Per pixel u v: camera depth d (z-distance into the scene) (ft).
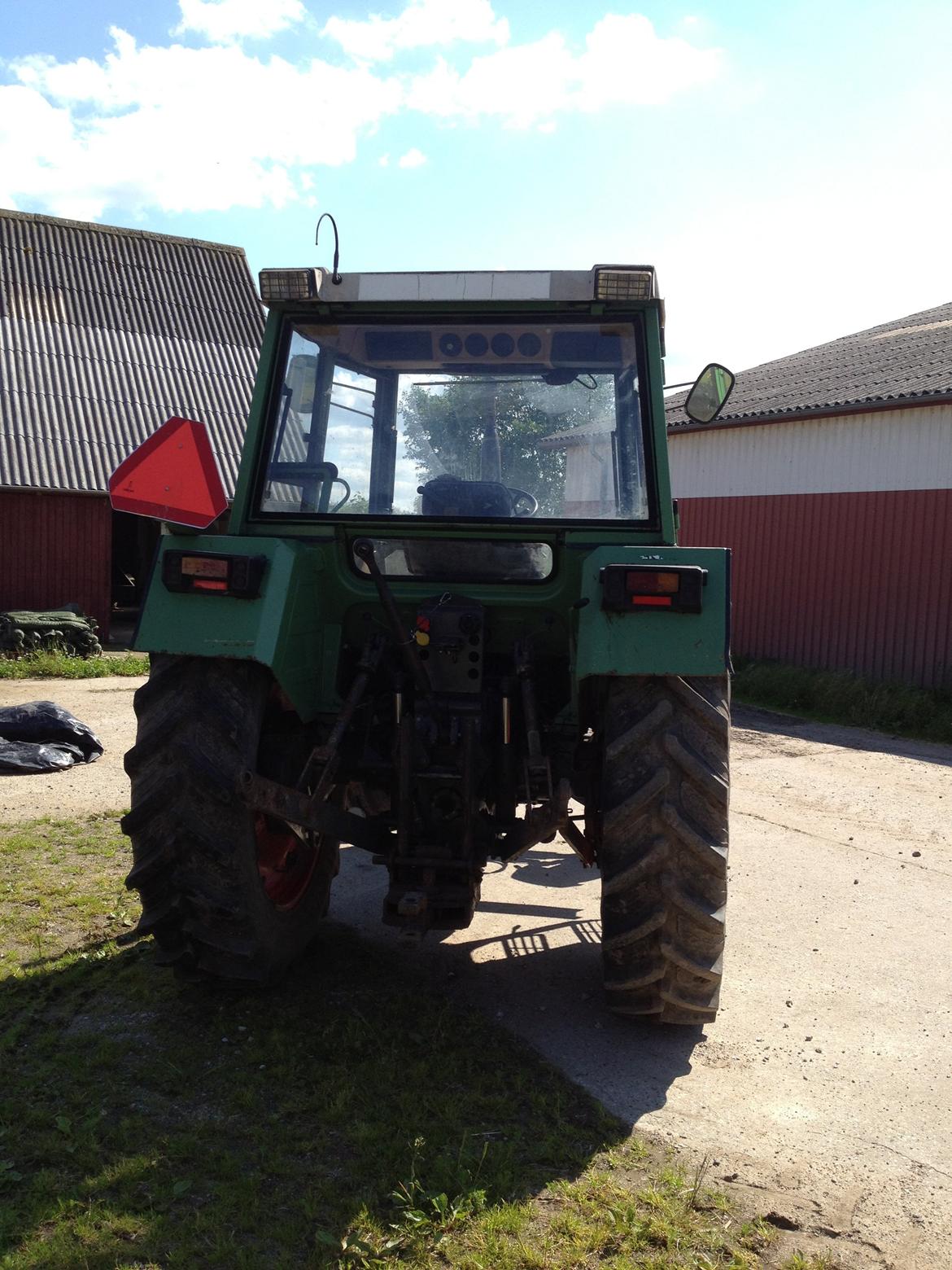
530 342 12.27
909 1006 12.79
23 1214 7.91
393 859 11.25
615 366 12.11
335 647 12.10
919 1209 8.63
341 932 14.32
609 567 10.37
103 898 14.62
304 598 11.26
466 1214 8.07
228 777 10.35
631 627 10.41
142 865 10.51
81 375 58.23
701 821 10.65
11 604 51.16
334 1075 10.10
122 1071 10.08
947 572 40.01
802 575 46.44
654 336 11.94
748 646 49.34
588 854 12.96
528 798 11.38
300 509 12.40
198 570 10.41
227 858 10.39
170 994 11.76
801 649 46.47
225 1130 9.14
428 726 11.41
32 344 58.85
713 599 10.52
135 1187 8.29
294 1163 8.70
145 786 10.54
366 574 12.06
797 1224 8.32
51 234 66.80
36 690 37.40
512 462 12.32
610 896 10.75
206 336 64.90
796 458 46.78
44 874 15.71
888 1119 10.09
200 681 10.64
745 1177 8.95
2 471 50.72
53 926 13.64
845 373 53.26
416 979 12.84
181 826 10.37
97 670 42.57
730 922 15.62
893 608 42.19
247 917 10.59
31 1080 9.81
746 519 49.52
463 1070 10.48
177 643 10.42
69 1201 8.04
